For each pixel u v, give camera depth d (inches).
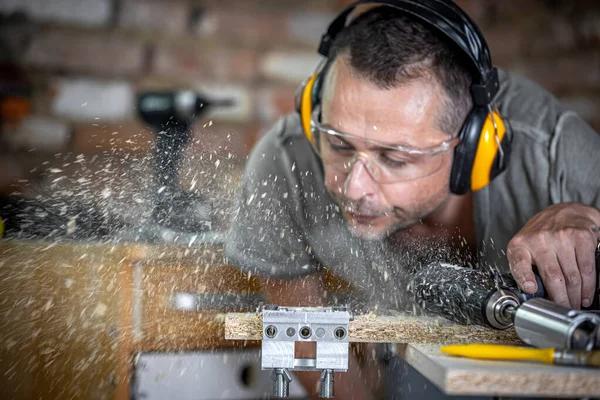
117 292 53.2
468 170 44.6
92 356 52.1
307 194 56.6
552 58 98.5
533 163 52.9
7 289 52.3
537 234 41.9
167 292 53.7
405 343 35.8
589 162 52.9
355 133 43.2
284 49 99.2
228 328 35.5
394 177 44.4
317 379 57.0
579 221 43.6
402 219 46.9
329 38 47.3
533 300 32.5
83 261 53.1
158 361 51.9
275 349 32.4
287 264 56.6
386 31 43.2
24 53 90.2
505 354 29.3
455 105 42.8
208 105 71.1
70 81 91.5
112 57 93.0
